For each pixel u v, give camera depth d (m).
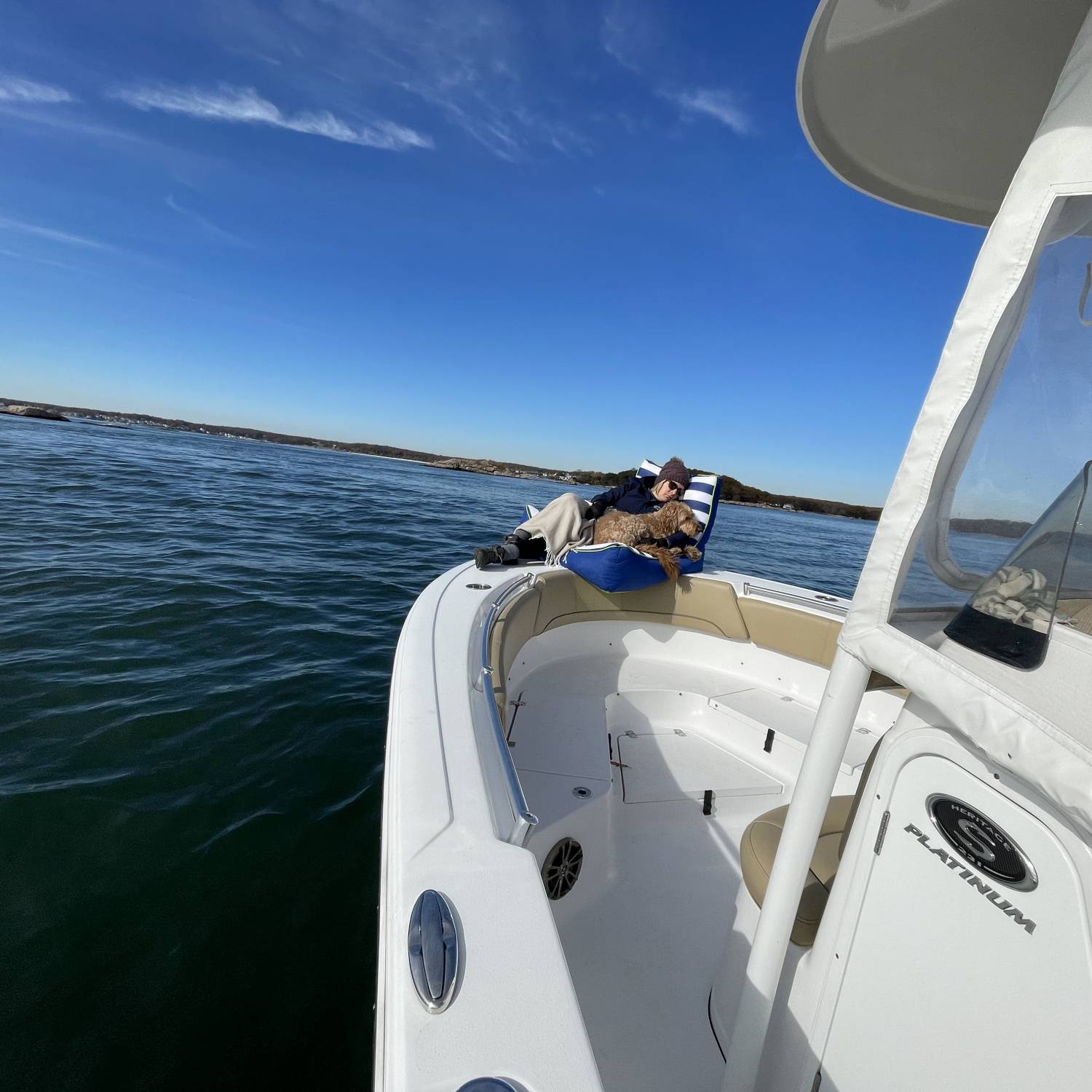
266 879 2.23
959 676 0.71
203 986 1.81
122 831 2.40
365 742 3.21
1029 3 0.89
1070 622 0.80
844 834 1.00
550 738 2.25
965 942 0.74
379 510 13.65
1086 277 0.73
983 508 0.81
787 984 1.04
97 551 6.68
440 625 2.06
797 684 2.91
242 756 2.98
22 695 3.31
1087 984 0.62
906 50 1.02
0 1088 1.51
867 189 1.33
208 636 4.48
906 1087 0.81
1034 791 0.65
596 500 3.64
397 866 0.91
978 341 0.73
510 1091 0.60
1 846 2.24
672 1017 1.44
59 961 1.84
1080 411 0.77
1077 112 0.65
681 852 2.03
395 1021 0.68
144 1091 1.53
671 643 3.22
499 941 0.77
